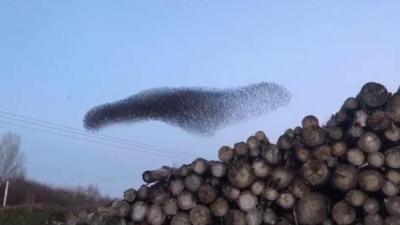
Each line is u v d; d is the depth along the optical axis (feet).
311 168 21.48
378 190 20.62
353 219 20.85
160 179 24.41
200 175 23.39
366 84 21.76
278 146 22.52
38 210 40.60
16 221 39.78
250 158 23.00
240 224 22.56
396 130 20.79
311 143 21.61
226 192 22.76
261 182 22.43
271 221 22.11
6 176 93.56
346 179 20.74
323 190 22.08
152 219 23.90
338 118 22.35
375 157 20.70
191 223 23.27
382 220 20.49
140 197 24.58
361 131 21.12
